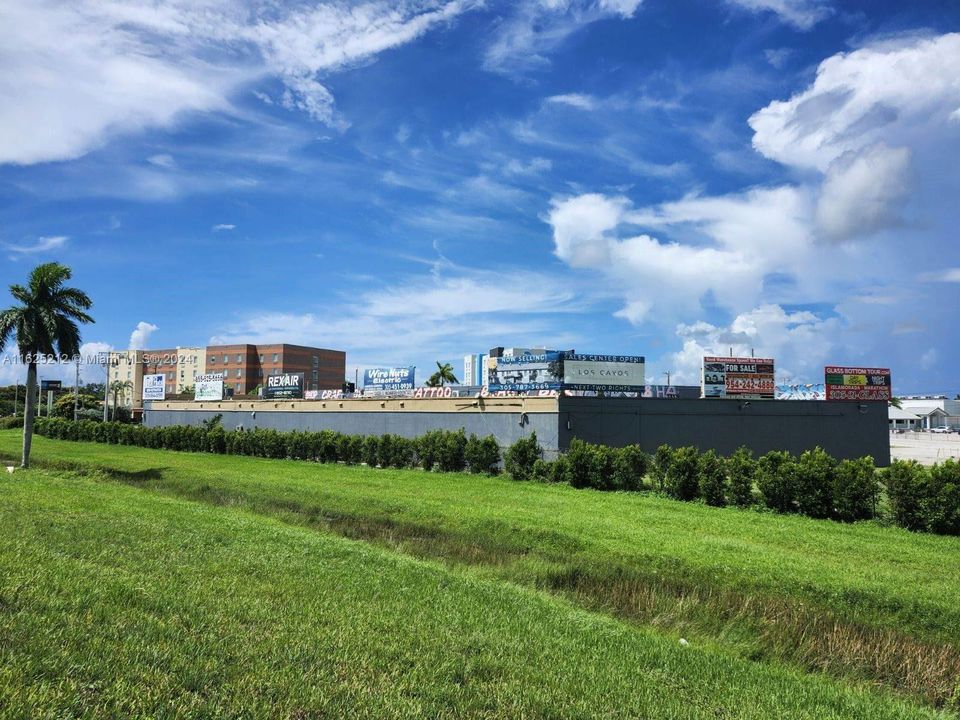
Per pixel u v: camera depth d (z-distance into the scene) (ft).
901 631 31.30
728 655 26.53
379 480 85.30
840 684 24.29
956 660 27.63
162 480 87.81
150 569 27.81
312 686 17.10
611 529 51.03
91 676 16.07
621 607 33.86
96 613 20.59
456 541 50.11
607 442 109.40
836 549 45.11
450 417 124.47
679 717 17.99
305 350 399.85
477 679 19.03
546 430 107.96
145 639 18.92
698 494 67.00
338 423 147.54
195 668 17.19
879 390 130.93
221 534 38.22
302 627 21.80
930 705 23.98
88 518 39.88
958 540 48.32
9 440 185.88
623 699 18.80
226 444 140.15
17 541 29.86
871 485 55.47
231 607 23.21
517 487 77.51
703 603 33.83
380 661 19.49
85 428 192.65
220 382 188.03
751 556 42.42
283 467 105.70
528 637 23.86
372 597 27.04
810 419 125.08
